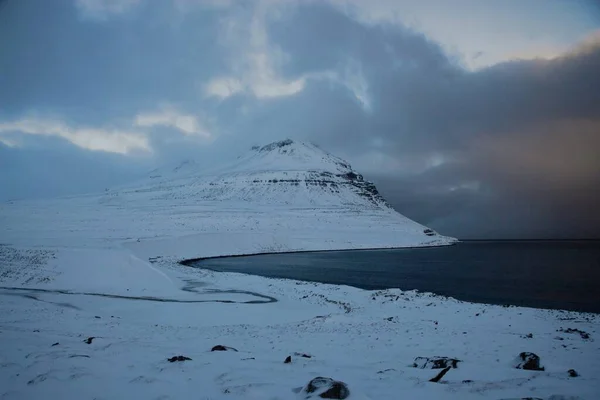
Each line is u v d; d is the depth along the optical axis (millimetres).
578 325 21984
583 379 10531
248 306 28688
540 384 9820
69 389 8312
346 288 37375
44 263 43125
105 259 44750
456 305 28969
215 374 9656
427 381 10000
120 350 12453
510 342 16875
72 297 31531
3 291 34062
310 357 13000
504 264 76562
